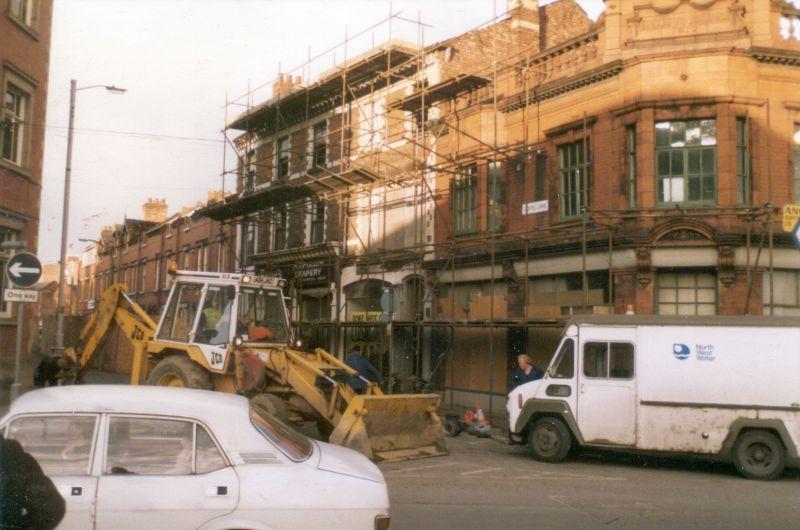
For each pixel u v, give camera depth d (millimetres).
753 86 15922
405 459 11930
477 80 18938
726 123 15727
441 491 9523
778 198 15805
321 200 25469
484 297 18562
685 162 16016
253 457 5262
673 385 11734
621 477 10961
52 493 4934
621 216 15719
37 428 5145
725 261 15250
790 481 10953
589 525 7797
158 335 14062
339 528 5141
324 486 5219
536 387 12555
